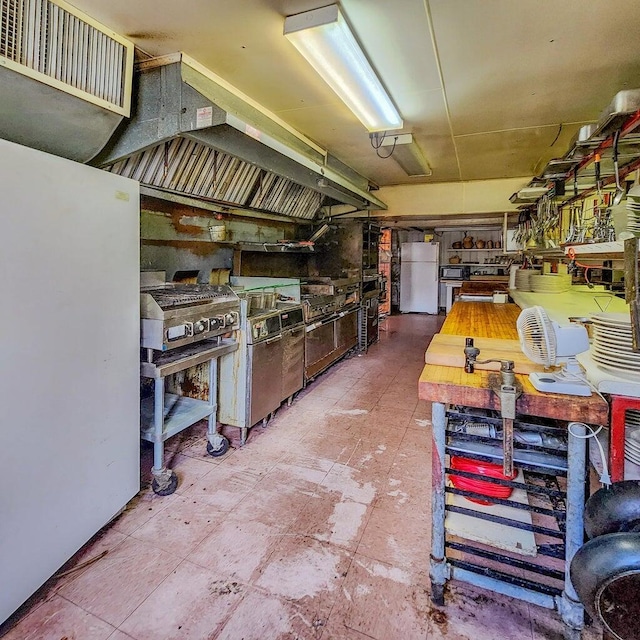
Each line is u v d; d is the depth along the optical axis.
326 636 1.38
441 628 1.41
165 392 2.94
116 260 1.82
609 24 1.69
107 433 1.82
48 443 1.50
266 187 3.78
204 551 1.76
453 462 1.61
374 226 6.01
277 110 2.65
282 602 1.51
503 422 1.32
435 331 7.39
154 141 2.03
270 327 2.98
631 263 1.22
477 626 1.42
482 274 10.00
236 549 1.78
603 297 3.39
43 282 1.45
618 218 1.59
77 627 1.39
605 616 1.03
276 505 2.10
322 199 5.00
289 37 1.68
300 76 2.18
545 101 2.50
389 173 4.54
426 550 1.79
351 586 1.59
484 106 2.59
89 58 1.72
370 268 5.86
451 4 1.55
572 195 3.10
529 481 2.08
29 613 1.44
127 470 1.97
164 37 1.81
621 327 1.33
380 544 1.82
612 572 0.99
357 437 2.91
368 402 3.62
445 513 1.49
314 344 3.91
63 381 1.56
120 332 1.87
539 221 3.73
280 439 2.86
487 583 1.44
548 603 1.36
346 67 1.92
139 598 1.52
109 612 1.46
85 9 1.61
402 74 2.14
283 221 4.66
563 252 2.97
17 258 1.34
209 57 1.98
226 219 3.77
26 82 1.54
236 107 2.30
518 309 3.62
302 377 3.64
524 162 4.05
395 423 3.16
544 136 3.19
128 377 1.94
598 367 1.43
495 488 1.57
